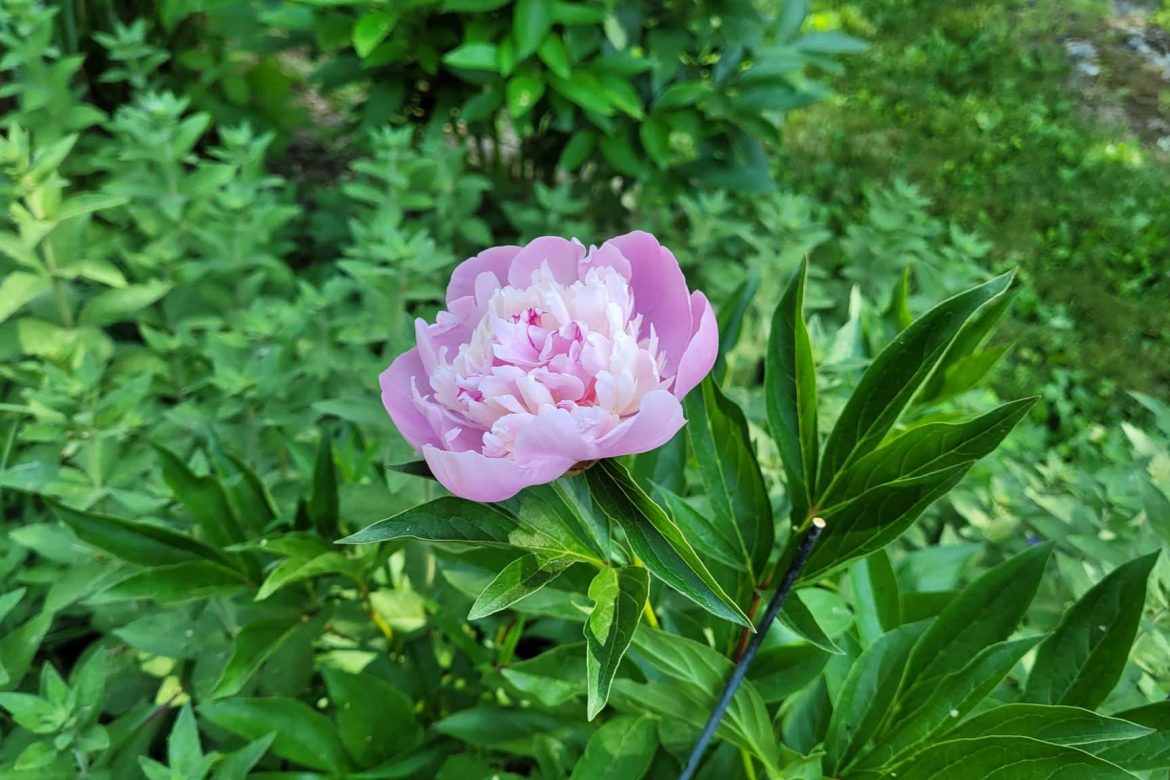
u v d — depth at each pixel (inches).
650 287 16.4
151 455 32.5
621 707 21.5
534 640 36.6
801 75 54.4
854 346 29.2
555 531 15.7
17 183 35.1
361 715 24.6
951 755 17.3
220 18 58.9
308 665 25.8
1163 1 116.6
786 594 17.9
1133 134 94.4
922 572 26.3
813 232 47.8
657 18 54.0
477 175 53.0
